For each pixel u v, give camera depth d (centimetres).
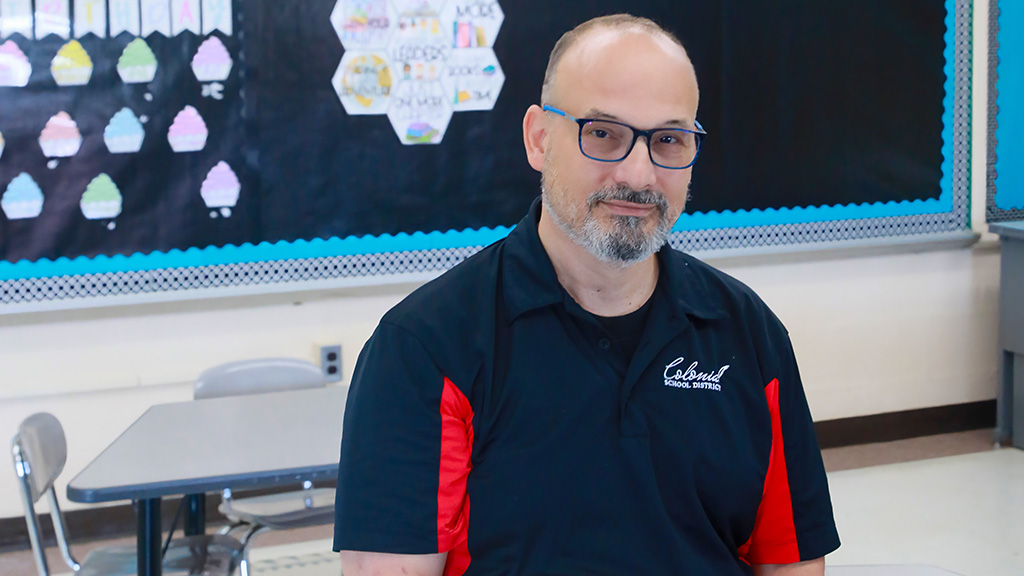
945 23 403
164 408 244
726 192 384
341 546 106
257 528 241
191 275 333
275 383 279
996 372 439
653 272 119
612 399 112
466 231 359
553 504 109
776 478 121
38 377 321
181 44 323
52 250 320
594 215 108
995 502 350
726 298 121
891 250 413
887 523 333
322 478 196
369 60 341
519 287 114
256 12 329
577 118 107
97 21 316
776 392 120
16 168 314
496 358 111
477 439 110
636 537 111
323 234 345
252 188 335
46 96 314
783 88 386
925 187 411
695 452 113
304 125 338
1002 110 418
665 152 108
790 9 382
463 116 354
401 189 350
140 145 323
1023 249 394
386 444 106
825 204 398
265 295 339
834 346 414
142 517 192
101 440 331
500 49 354
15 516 325
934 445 418
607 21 112
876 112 400
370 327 356
